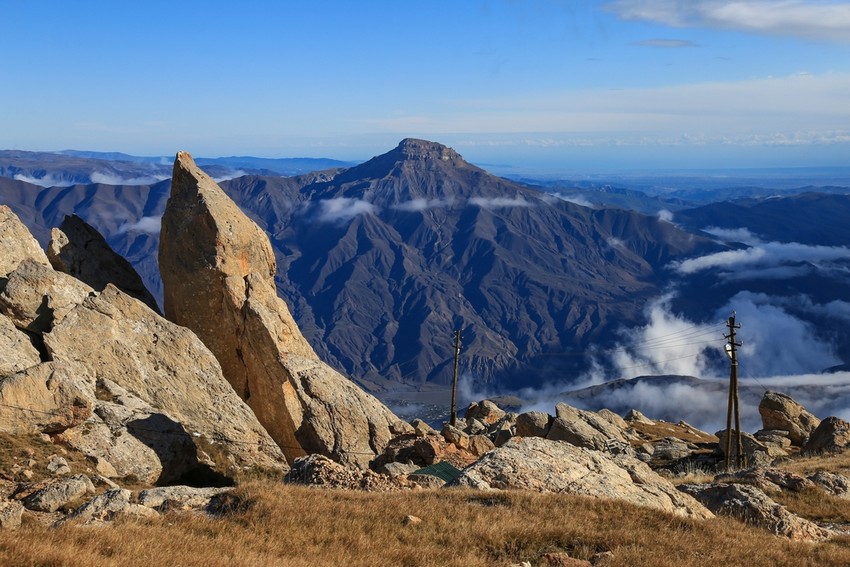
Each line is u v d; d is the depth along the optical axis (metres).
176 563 21.16
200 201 69.00
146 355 58.34
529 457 36.59
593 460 37.66
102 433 48.47
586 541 26.52
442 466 45.62
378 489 34.44
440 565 23.69
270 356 64.94
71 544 21.89
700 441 81.25
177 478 51.03
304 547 24.47
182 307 68.00
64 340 54.78
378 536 25.89
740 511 33.38
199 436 55.34
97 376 54.91
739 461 62.72
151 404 55.59
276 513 26.92
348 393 66.75
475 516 28.31
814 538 31.62
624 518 29.33
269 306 68.31
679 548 26.55
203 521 26.27
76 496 30.95
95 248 73.50
